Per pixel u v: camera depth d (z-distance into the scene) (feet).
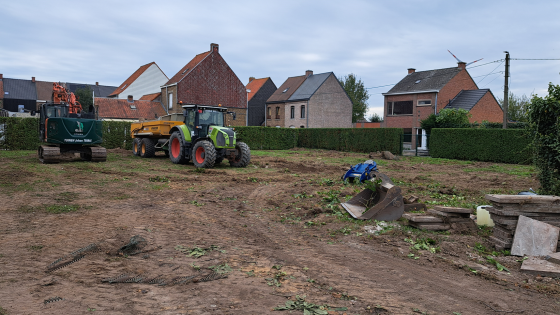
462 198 27.66
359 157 72.90
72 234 17.80
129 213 22.53
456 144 72.79
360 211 22.66
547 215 17.19
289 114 138.31
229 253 15.87
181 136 48.96
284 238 18.63
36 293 11.37
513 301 11.76
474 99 102.01
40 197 25.86
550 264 14.40
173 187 32.37
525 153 61.62
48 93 177.37
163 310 10.39
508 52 69.10
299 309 10.61
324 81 131.13
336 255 16.02
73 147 47.96
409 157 76.64
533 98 24.25
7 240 16.63
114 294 11.45
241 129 89.97
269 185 34.83
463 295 12.15
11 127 65.31
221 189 32.24
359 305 11.05
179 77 121.39
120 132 76.74
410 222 20.20
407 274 13.89
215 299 11.21
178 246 16.52
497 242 17.07
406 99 112.68
